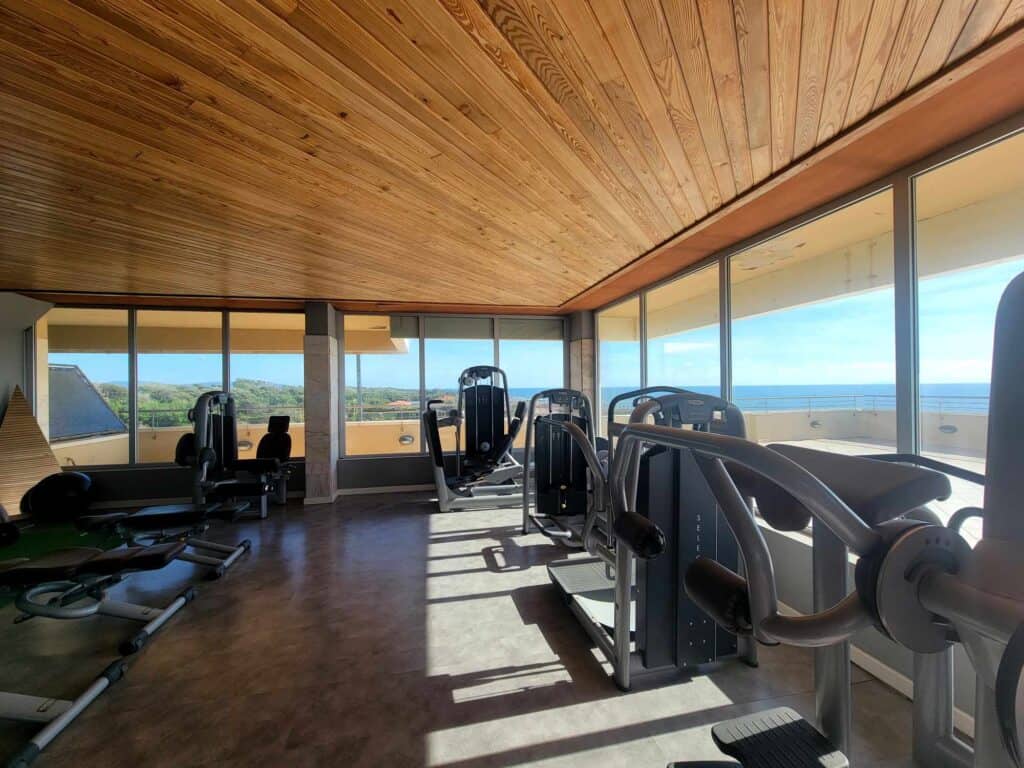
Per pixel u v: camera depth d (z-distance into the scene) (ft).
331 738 5.68
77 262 11.41
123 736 5.70
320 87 4.90
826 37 4.22
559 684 6.70
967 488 6.53
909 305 6.88
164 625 8.43
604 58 4.49
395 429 20.22
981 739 2.69
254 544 13.03
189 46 4.25
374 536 13.74
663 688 6.61
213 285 14.15
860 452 7.85
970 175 6.19
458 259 11.68
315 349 17.42
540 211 8.46
